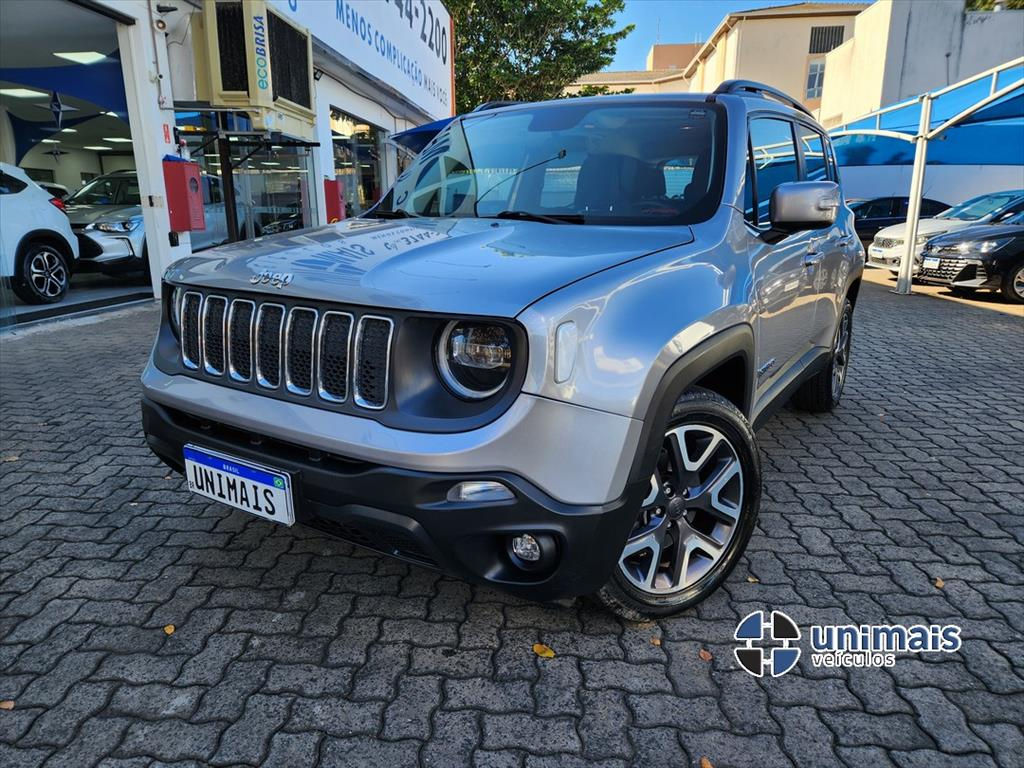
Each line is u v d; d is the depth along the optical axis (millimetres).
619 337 1935
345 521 1995
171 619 2422
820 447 4211
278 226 11008
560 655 2252
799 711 2029
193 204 8906
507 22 24953
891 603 2572
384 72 14344
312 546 2918
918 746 1904
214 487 2299
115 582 2645
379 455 1877
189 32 8719
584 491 1869
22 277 8000
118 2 7730
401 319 1886
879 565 2840
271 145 8852
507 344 1842
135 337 6855
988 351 7035
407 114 17047
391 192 3463
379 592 2588
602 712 2014
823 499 3467
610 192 2848
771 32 35656
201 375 2369
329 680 2129
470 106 26078
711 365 2221
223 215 10359
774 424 4652
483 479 1833
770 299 2838
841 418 4793
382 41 14203
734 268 2490
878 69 23359
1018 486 3641
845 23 35062
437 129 7961
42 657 2223
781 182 3352
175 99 8898
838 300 4137
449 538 1874
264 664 2197
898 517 3275
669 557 2379
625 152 2961
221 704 2027
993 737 1938
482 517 1846
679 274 2209
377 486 1895
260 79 8211
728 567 2514
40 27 9742
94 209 9820
